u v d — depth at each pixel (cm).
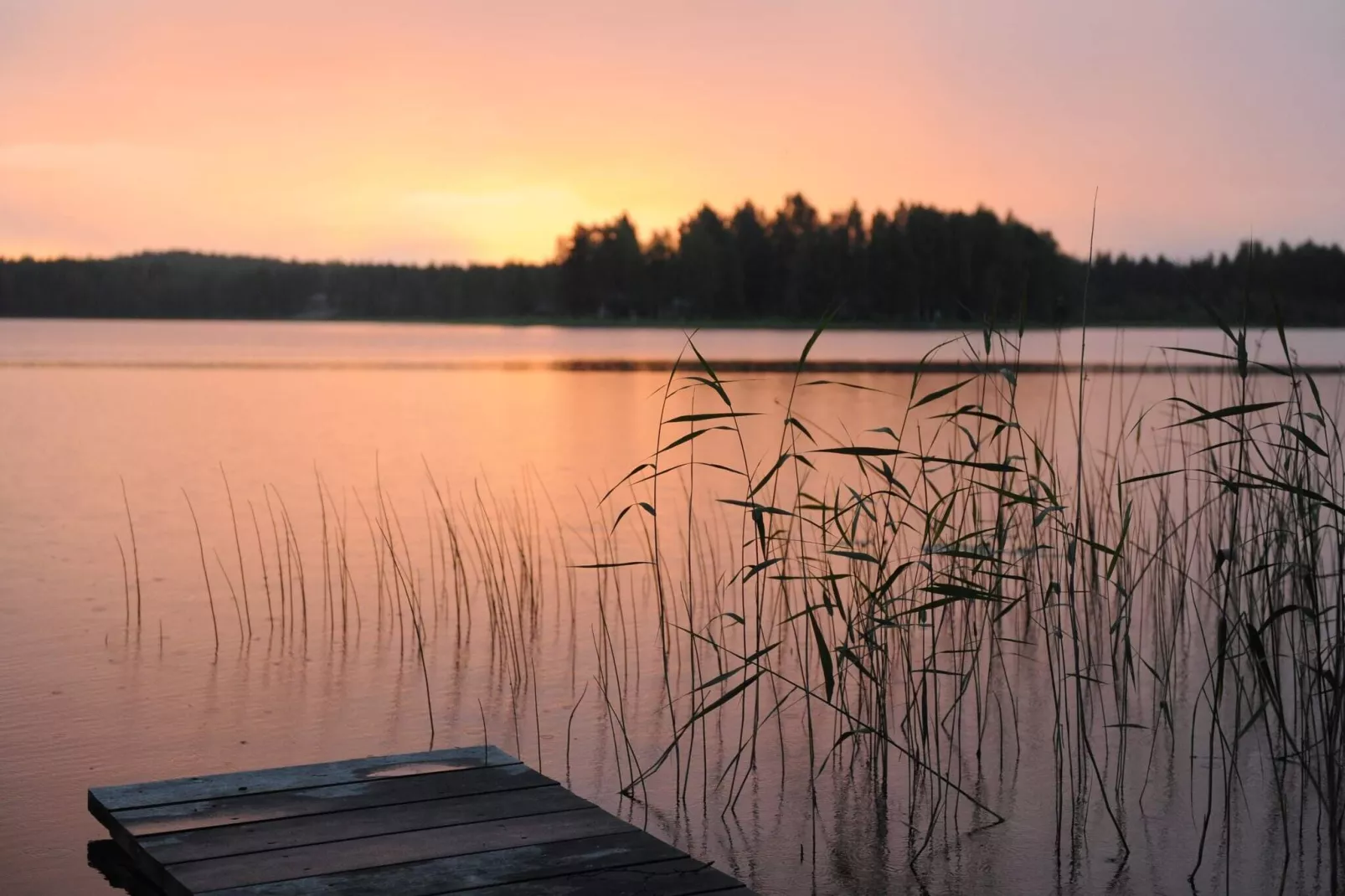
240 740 507
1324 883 397
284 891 328
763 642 673
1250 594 529
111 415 1938
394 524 1007
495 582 705
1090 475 1023
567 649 652
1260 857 416
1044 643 681
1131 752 518
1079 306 5038
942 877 399
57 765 475
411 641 663
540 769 485
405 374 3019
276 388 2547
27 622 687
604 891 335
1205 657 652
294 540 938
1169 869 407
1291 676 620
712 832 430
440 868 346
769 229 7194
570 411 2056
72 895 368
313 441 1598
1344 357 3094
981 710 571
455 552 743
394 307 9894
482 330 7750
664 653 521
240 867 343
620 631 690
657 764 461
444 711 550
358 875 340
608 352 4394
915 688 514
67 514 1046
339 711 546
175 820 378
